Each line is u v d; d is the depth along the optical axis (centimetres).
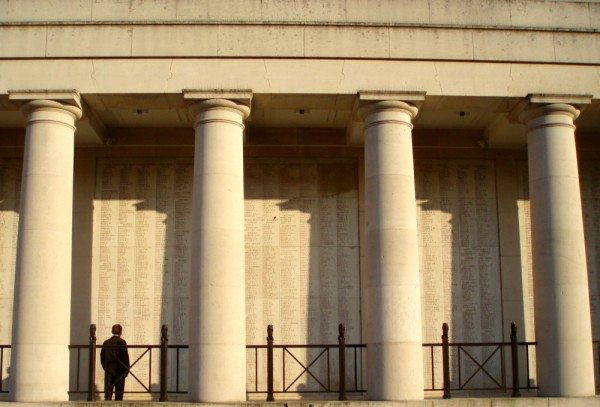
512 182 2500
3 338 2342
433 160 2502
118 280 2392
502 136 2403
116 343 2077
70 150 2028
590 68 2111
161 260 2411
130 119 2388
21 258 1941
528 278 2448
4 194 2431
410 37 2075
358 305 2406
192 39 2044
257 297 2394
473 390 2166
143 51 2036
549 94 2062
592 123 2419
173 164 2467
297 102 2092
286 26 2061
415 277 1967
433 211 2475
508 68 2088
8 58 2027
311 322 2389
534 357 2400
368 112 2055
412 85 2050
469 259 2453
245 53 2039
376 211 1992
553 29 2111
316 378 2169
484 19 2112
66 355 1942
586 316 2002
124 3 2070
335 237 2445
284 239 2434
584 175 2509
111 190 2447
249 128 2461
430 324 2406
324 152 2488
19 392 1873
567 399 1922
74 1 2070
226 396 1872
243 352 1930
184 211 2441
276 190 2464
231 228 1955
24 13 2066
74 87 2019
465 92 2059
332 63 2052
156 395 2316
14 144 2458
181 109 2245
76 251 2400
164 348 1925
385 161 2003
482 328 2411
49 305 1917
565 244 2017
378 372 1919
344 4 2089
